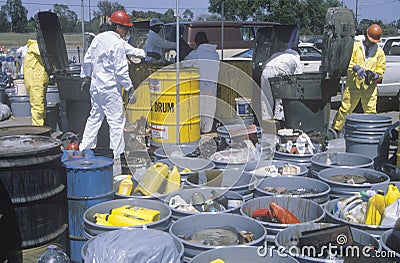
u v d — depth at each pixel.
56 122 7.61
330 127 7.12
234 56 10.58
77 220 3.36
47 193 3.13
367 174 3.94
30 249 3.07
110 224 3.01
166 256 2.40
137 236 2.52
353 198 3.29
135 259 2.33
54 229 3.22
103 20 5.75
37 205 3.08
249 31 11.08
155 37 7.63
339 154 4.46
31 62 6.90
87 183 3.31
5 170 2.95
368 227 2.88
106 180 3.41
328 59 5.20
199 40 7.62
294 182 3.81
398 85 10.63
